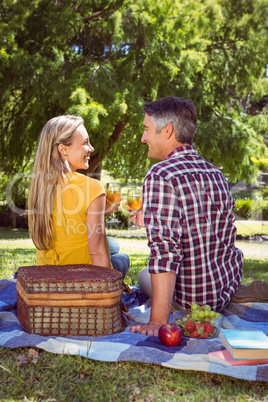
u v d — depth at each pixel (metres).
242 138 10.73
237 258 2.19
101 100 8.20
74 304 1.82
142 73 9.25
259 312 2.30
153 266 1.86
